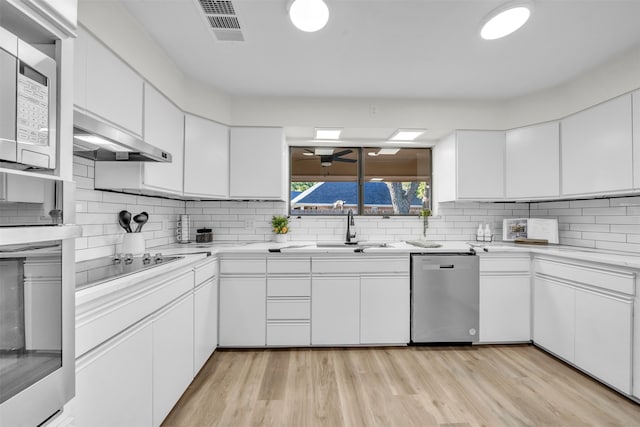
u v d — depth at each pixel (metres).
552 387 1.96
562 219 2.90
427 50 2.09
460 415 1.69
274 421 1.65
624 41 1.96
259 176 2.84
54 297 0.74
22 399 0.66
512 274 2.61
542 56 2.15
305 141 3.33
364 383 2.01
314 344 2.53
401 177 3.49
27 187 0.65
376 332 2.55
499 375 2.11
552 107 2.63
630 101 2.06
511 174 2.86
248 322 2.51
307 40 1.98
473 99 2.90
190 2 1.65
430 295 2.56
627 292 1.79
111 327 1.17
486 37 1.89
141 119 1.88
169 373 1.65
